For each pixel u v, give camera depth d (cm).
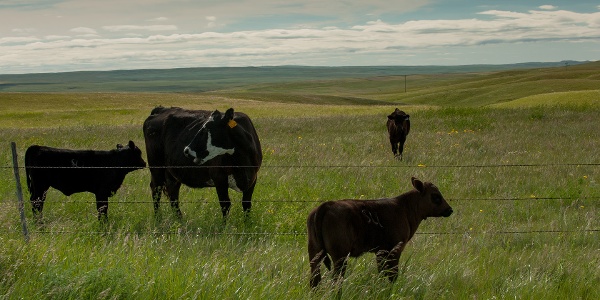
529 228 1017
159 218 1056
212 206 1128
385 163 1720
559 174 1462
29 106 7669
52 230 873
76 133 3167
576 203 1184
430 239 916
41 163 1114
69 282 594
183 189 1370
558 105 4059
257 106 7356
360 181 1390
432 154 1919
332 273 688
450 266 745
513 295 665
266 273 700
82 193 1296
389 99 13950
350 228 701
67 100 8375
